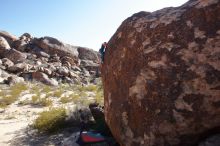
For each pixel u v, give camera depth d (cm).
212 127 332
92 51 4469
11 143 727
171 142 355
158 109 368
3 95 1630
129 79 425
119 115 432
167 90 364
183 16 386
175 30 383
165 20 406
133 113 405
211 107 328
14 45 3934
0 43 3541
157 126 364
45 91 1892
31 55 3716
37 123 880
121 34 486
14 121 1002
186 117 342
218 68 329
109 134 643
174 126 351
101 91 1994
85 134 616
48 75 2925
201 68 341
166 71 371
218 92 325
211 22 350
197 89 339
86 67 4034
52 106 1343
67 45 4153
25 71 2922
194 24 365
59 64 3684
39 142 726
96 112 801
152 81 385
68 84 2752
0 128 892
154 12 455
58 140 723
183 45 367
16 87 1955
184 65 357
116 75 466
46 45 3950
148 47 409
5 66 3055
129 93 417
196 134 342
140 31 436
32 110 1243
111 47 510
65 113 879
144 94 391
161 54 385
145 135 378
